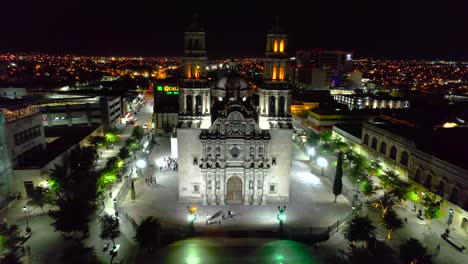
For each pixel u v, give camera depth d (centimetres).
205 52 7250
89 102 13600
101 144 10644
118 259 5428
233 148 7262
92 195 6531
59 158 8531
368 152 10169
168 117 13862
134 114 18238
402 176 8269
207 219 6725
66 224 5556
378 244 5850
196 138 7294
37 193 6600
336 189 7438
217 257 5541
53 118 12469
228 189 7525
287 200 7556
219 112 7694
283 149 7362
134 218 6700
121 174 8850
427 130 9075
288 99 7288
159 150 11381
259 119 7544
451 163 6569
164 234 6041
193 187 7506
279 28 7062
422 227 6431
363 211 7038
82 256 5444
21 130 7906
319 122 13638
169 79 16375
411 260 4819
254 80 15762
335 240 6066
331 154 10719
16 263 4762
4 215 6788
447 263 5338
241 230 6288
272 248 5806
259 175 7362
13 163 7488
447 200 6512
